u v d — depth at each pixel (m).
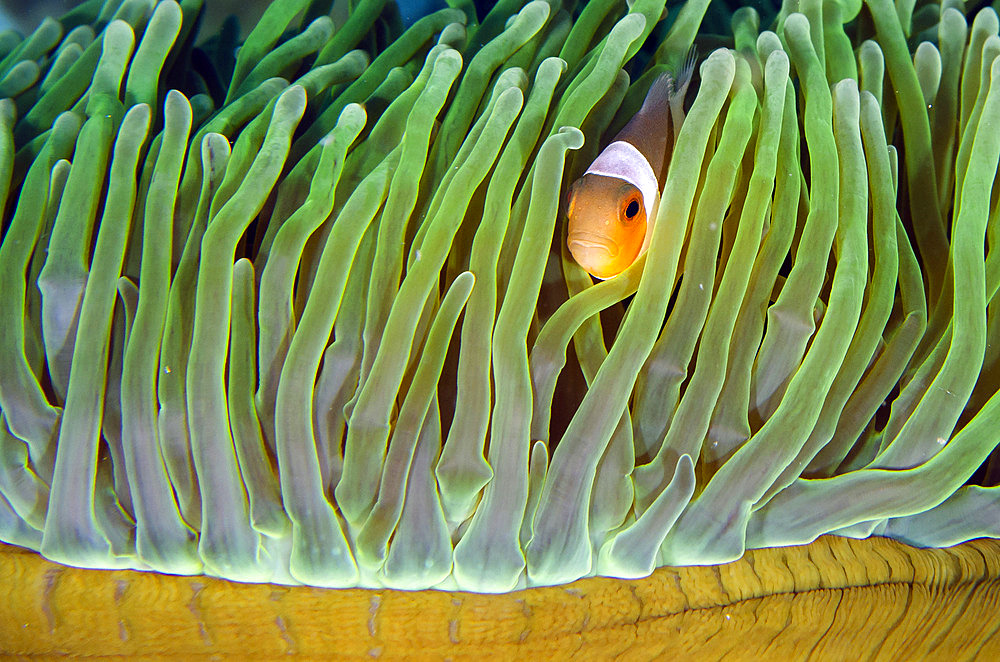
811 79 0.30
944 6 0.35
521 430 0.27
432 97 0.29
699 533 0.27
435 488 0.27
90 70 0.34
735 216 0.29
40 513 0.28
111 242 0.28
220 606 0.27
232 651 0.27
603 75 0.30
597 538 0.28
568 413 0.29
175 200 0.29
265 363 0.28
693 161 0.28
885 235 0.29
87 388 0.27
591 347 0.28
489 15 0.35
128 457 0.27
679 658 0.28
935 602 0.29
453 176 0.28
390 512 0.27
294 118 0.29
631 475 0.28
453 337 0.28
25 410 0.28
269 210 0.30
